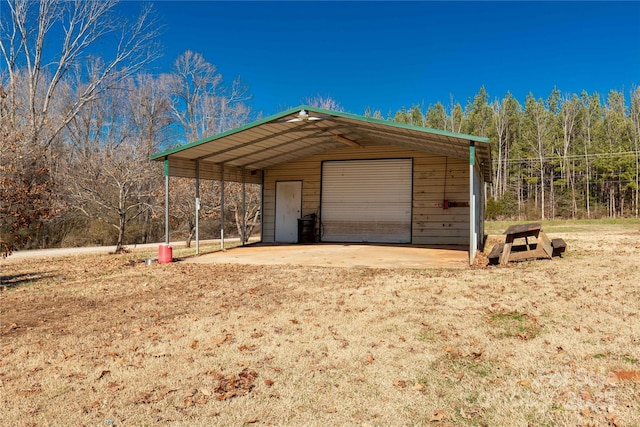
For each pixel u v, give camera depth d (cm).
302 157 1549
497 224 3225
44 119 1811
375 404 312
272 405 313
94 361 399
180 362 393
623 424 271
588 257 942
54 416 302
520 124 4694
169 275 873
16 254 1580
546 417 285
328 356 400
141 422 293
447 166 1393
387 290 656
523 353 388
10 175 1055
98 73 2347
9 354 423
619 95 4797
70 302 652
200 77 3422
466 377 349
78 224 2161
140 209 1928
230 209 2216
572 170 4162
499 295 593
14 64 2169
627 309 498
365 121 985
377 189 1468
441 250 1219
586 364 356
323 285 716
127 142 2291
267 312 554
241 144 1184
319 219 1530
